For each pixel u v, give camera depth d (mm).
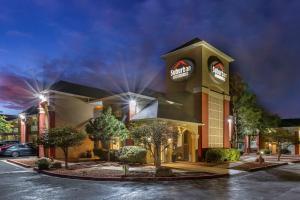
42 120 26516
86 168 18172
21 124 36094
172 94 27719
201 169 18500
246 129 33375
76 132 18500
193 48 26859
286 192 11492
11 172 17281
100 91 31062
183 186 12641
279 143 28266
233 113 32750
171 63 28516
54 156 25594
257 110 34219
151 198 10102
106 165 20047
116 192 11172
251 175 17094
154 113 22188
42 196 10430
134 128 17766
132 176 14555
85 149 27641
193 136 24656
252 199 10102
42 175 16000
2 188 12023
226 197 10398
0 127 30141
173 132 16719
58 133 17828
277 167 22516
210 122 26438
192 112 25734
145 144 16875
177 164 21625
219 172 17047
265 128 39031
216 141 27016
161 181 13977
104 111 25297
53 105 26188
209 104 26594
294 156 35469
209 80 26922
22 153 29406
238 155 26391
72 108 27609
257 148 41781
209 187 12492
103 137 22750
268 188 12414
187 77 26750
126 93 24734
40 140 18359
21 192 11164
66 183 13297
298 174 17750
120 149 22203
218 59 28406
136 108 24641
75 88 29000
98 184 13039
